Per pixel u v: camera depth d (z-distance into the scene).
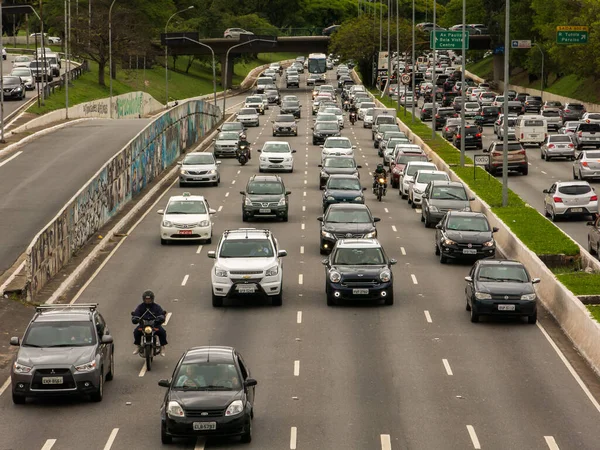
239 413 53.28
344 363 70.38
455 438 54.88
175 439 55.25
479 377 67.00
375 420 58.16
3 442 54.94
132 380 67.12
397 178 162.38
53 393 61.19
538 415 59.00
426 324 81.38
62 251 102.88
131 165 147.50
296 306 87.88
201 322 82.69
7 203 131.88
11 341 63.59
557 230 113.62
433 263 105.94
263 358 71.88
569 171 175.88
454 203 126.50
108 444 54.50
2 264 100.12
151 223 131.62
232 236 91.94
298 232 123.81
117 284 97.00
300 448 53.50
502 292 80.50
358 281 86.50
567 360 71.38
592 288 85.00
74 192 139.00
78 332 63.88
